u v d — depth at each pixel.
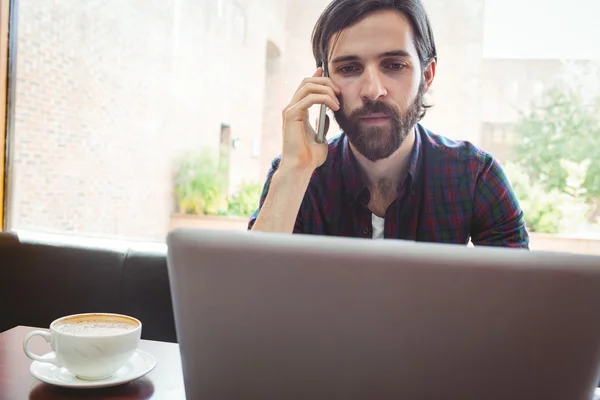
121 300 1.63
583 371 0.44
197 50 2.60
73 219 2.65
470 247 0.44
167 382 0.83
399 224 1.35
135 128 2.66
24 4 2.34
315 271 0.46
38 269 1.71
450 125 2.13
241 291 0.48
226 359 0.50
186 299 0.50
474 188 1.34
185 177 2.60
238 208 2.52
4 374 0.84
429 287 0.44
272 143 2.48
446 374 0.46
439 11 2.09
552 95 2.01
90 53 2.61
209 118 2.57
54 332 0.79
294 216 1.20
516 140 2.06
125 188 2.67
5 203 2.34
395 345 0.46
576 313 0.43
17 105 2.36
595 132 1.95
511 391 0.45
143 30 2.66
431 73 1.35
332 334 0.47
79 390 0.78
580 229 1.99
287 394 0.49
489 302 0.44
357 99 1.25
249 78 2.50
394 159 1.32
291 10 2.40
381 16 1.23
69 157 2.60
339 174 1.38
